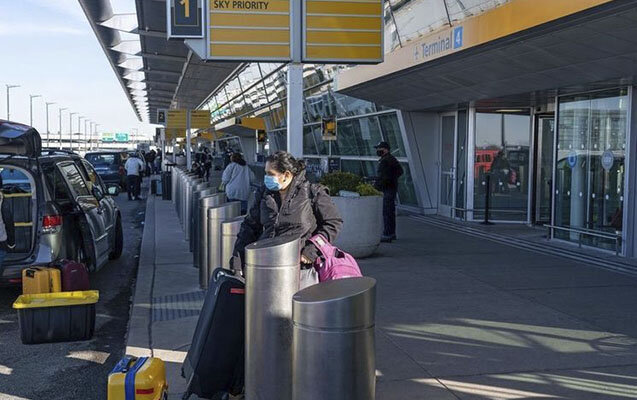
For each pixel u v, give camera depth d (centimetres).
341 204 976
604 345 561
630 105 960
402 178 1803
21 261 727
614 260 966
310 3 911
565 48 842
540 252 1063
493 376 490
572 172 1130
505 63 988
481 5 1062
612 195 1023
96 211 921
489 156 1470
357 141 2180
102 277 985
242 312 438
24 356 607
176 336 626
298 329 335
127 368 407
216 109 6444
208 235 800
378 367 513
